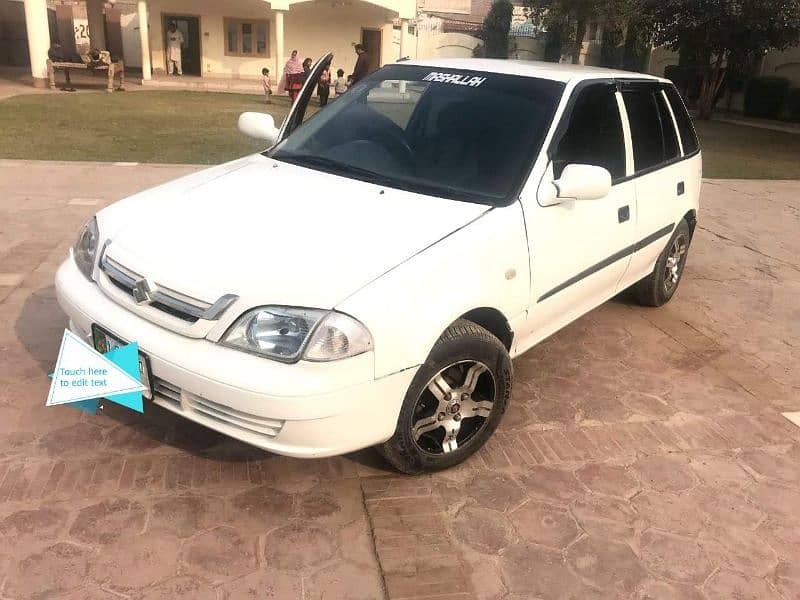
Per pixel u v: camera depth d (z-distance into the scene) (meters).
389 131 3.84
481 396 3.27
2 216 6.44
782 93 24.83
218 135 12.33
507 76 3.93
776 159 14.43
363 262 2.75
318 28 27.89
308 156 3.84
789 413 4.07
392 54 30.38
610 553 2.84
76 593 2.41
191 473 3.07
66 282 3.13
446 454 3.17
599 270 4.06
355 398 2.62
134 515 2.79
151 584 2.48
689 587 2.71
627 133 4.30
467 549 2.79
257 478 3.08
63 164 8.78
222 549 2.67
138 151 10.25
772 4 20.14
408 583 2.59
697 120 23.62
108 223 3.18
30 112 13.88
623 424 3.80
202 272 2.70
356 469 3.21
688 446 3.64
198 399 2.67
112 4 28.55
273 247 2.80
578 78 3.93
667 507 3.15
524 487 3.19
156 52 26.98
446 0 42.16
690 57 23.72
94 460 3.10
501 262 3.16
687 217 5.34
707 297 5.91
